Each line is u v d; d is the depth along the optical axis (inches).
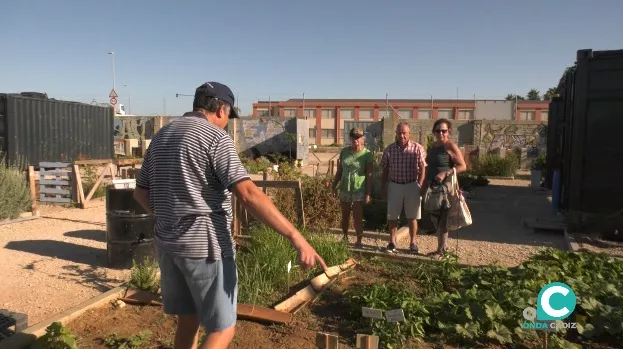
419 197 268.1
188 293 115.1
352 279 220.8
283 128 1103.6
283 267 209.8
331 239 254.1
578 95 334.0
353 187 279.7
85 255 278.5
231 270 110.7
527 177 820.0
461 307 164.9
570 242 307.7
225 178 104.3
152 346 155.2
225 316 109.5
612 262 217.6
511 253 289.0
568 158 400.5
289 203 333.4
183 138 107.7
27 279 232.7
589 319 166.4
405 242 311.0
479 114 1694.1
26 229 350.0
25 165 543.8
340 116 2519.7
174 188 107.0
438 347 153.9
